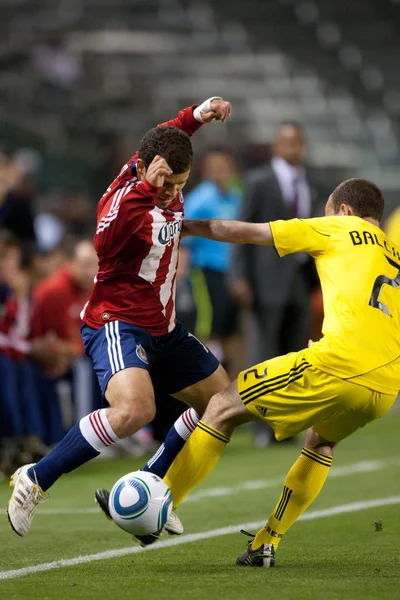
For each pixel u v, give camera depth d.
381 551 17.30
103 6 78.75
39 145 65.88
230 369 40.12
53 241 49.81
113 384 15.43
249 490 25.72
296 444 36.16
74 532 19.67
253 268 35.03
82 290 31.30
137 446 33.59
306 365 15.00
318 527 20.09
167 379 17.45
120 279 16.33
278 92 75.69
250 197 34.47
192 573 15.23
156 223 15.81
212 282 37.00
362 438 38.69
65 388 31.91
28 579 14.70
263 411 15.38
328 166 70.00
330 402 14.99
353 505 23.16
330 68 77.00
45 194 59.84
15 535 19.22
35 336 29.73
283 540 18.56
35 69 71.75
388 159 71.56
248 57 77.69
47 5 77.81
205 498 24.39
